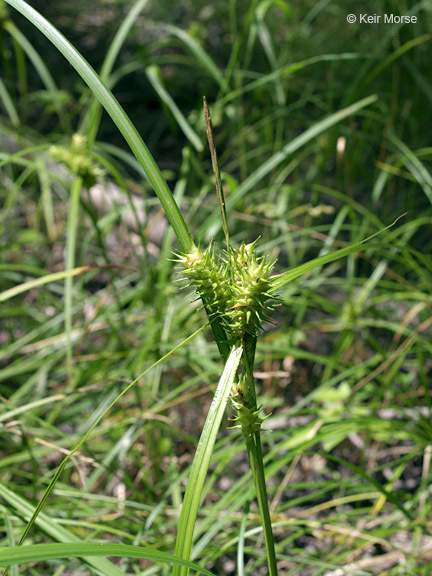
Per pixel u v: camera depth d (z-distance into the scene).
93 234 0.61
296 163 0.67
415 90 0.73
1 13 0.60
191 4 1.05
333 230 0.51
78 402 0.50
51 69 0.99
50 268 0.66
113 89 0.96
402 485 0.45
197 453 0.18
